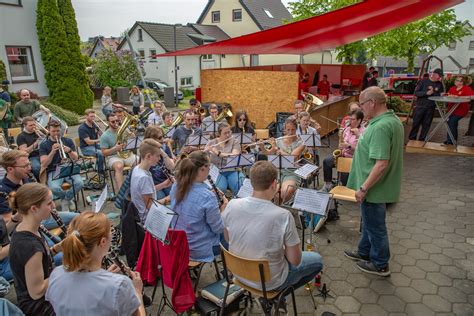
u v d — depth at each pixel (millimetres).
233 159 4320
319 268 2584
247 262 2139
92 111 6180
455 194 5270
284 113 7906
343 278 3328
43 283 2125
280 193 4043
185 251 2443
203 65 27469
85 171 5746
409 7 4836
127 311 1603
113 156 5574
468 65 23656
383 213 3180
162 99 20438
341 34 6734
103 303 1536
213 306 2680
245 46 7504
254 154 4945
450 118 7551
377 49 12445
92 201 5039
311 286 3182
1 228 2758
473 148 7387
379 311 2887
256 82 8727
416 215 4594
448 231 4172
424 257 3645
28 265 2076
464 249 3783
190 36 23828
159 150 3391
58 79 14250
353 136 5004
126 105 18578
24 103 7879
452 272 3389
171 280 2480
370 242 3412
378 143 2879
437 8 5145
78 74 14656
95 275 1580
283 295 2348
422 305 2949
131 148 5207
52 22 13664
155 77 25859
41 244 2188
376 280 3287
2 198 3143
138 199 3295
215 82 9203
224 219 2346
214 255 2928
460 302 2977
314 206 2848
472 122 8508
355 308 2926
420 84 7863
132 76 20531
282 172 4602
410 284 3225
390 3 4441
